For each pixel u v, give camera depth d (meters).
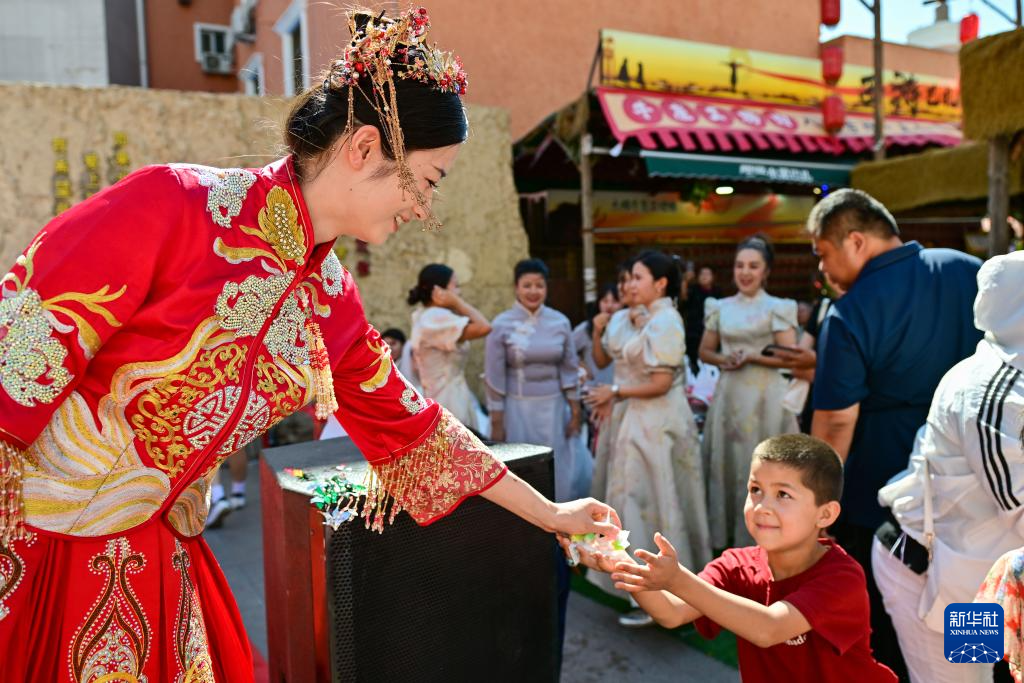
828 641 1.50
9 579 1.03
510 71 7.54
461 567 1.65
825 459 1.58
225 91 11.13
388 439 1.46
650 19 8.25
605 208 8.46
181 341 1.06
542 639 1.79
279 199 1.15
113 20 9.87
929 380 2.12
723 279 9.20
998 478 1.54
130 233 1.00
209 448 1.14
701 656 2.74
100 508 1.09
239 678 1.30
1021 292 1.54
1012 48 3.62
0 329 0.95
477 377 6.05
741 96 6.50
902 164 5.95
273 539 1.84
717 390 3.92
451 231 6.09
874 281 2.14
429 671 1.62
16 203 5.09
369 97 1.14
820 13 9.02
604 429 3.53
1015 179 4.95
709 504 3.88
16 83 5.08
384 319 5.91
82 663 1.09
